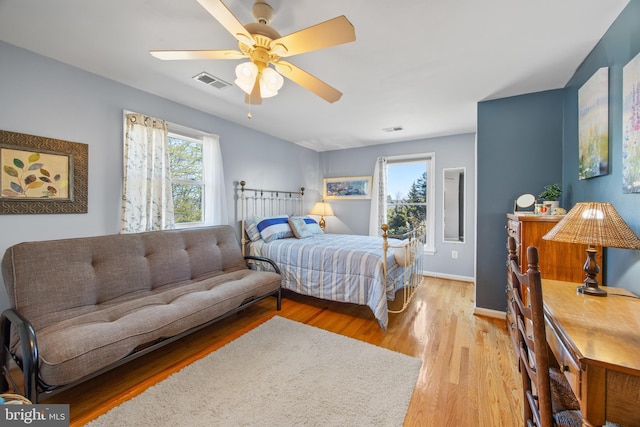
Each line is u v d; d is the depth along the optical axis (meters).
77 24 1.62
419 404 1.50
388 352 2.01
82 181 2.17
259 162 3.95
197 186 3.16
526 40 1.74
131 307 1.87
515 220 2.17
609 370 0.76
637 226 1.32
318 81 1.65
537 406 0.97
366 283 2.55
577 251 1.84
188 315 1.88
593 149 1.76
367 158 4.86
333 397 1.53
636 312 1.11
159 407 1.44
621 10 1.45
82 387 1.62
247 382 1.65
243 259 3.11
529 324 1.38
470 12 1.48
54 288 1.74
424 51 1.87
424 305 3.02
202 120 3.12
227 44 1.82
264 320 2.61
